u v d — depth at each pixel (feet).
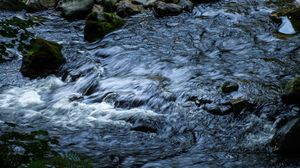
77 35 56.13
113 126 34.86
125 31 54.90
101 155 30.01
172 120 34.99
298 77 36.04
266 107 34.71
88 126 34.91
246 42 50.37
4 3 65.21
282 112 34.12
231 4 62.95
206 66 43.93
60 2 65.92
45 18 62.69
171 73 42.86
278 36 51.67
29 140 31.14
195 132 33.37
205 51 48.47
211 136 32.71
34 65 45.73
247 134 32.58
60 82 44.65
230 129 33.40
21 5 66.49
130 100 37.88
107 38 53.36
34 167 26.73
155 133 33.63
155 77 42.14
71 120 36.29
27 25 58.18
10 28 54.85
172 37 52.85
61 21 61.62
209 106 35.70
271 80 39.68
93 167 28.19
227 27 55.16
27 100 40.78
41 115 37.52
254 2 63.82
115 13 61.57
